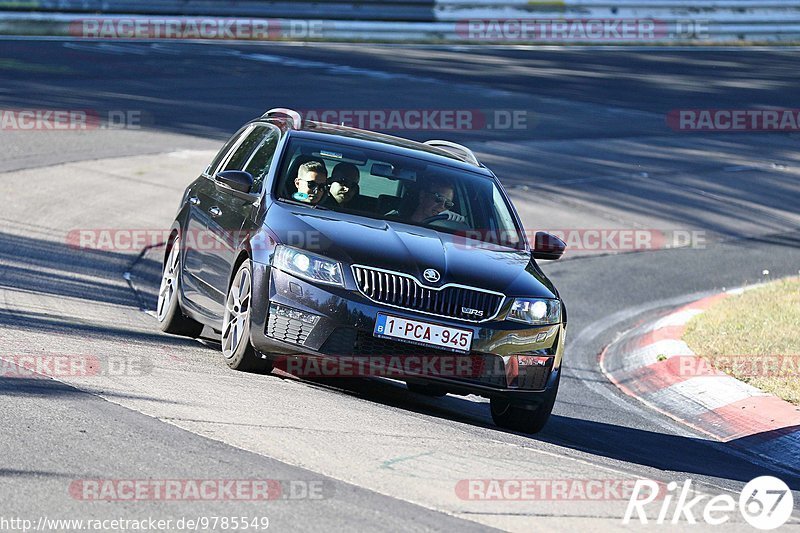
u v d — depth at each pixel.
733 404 32.53
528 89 107.19
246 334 26.11
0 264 39.91
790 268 59.53
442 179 30.05
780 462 28.12
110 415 20.98
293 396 24.88
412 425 23.94
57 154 65.56
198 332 33.03
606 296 50.69
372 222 27.47
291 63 110.00
